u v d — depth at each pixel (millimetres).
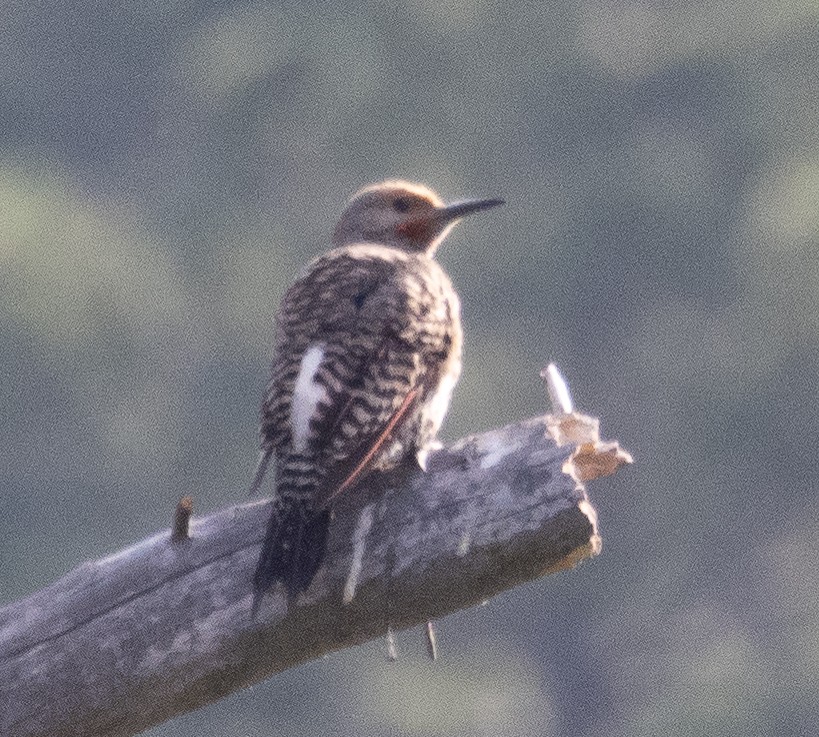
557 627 20547
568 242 21359
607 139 22516
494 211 21750
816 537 20453
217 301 20734
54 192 21344
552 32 22859
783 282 20906
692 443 20719
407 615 7094
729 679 19500
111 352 19922
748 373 20672
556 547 6996
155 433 19984
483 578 7059
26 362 19672
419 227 9422
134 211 22281
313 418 7074
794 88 22375
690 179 21719
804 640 20125
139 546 7211
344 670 19109
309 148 21766
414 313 7527
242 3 24000
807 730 19375
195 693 7172
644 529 20719
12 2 24578
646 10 23344
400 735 19172
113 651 7113
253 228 21359
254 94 21672
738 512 20625
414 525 7051
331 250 8453
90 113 23984
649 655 20391
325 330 7406
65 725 7148
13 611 7180
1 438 19609
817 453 20516
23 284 19734
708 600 20578
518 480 7016
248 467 20031
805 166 21375
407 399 7309
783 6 22781
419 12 22516
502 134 22391
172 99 23844
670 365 21047
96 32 24328
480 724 19766
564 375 21141
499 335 21250
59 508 19609
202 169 21844
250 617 7082
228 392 20250
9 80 23984
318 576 7055
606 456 7293
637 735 19359
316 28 21922
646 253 21344
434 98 22219
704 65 22562
